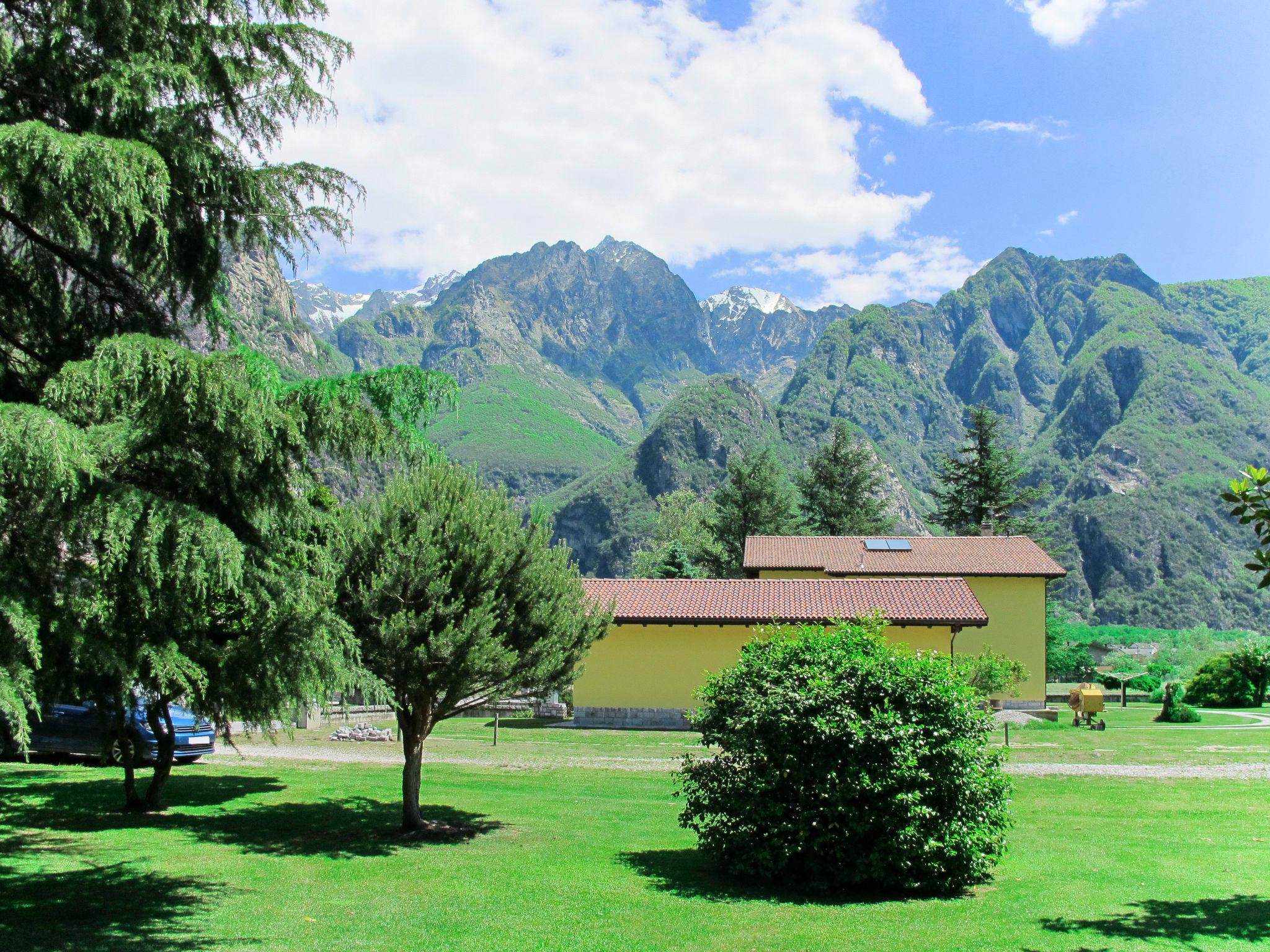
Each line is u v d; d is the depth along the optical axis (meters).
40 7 6.89
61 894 8.31
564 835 11.98
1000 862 10.25
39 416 5.48
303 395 7.14
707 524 60.75
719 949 7.11
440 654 10.67
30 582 5.90
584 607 13.04
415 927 7.62
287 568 7.21
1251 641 37.75
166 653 6.54
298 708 7.72
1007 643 32.19
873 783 8.90
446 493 11.47
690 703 26.78
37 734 17.27
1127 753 19.94
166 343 6.16
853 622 10.82
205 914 7.89
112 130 6.84
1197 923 7.77
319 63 7.88
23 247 7.30
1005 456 62.41
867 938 7.39
